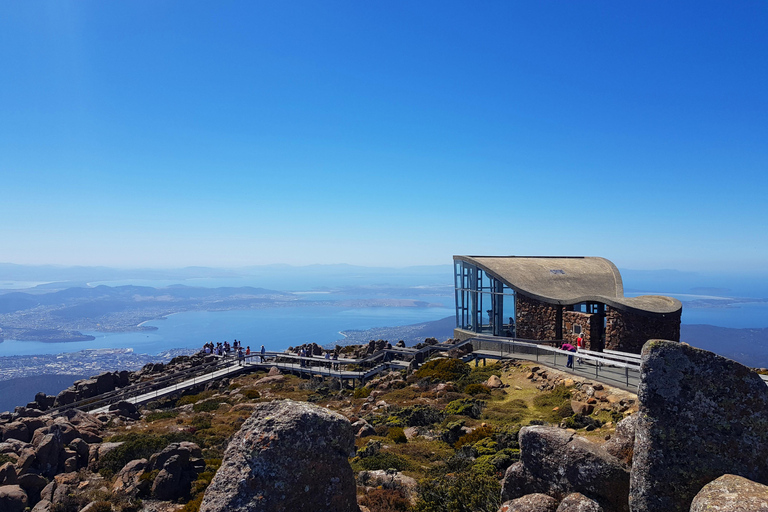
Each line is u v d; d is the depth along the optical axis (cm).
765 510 479
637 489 649
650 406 661
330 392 3856
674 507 616
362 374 4334
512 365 3550
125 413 3059
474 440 2014
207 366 5006
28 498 1543
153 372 5147
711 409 632
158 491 1545
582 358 3050
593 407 2288
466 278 5059
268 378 4356
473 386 3117
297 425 722
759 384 628
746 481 543
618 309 3450
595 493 742
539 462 838
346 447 777
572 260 5206
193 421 2761
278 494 674
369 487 1527
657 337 3316
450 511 1170
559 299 3928
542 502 769
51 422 2114
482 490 1205
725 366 640
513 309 4419
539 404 2619
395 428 2292
